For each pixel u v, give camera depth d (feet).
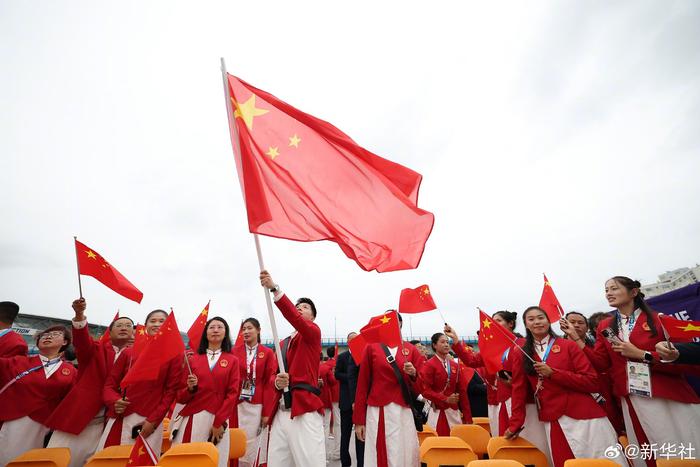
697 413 12.66
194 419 16.60
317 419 13.76
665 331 12.53
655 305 19.62
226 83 14.55
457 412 21.42
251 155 13.10
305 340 14.40
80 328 15.80
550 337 15.07
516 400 14.37
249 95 15.84
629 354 12.89
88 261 16.20
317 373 14.56
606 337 14.29
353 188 14.83
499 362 16.48
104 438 15.46
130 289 16.96
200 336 20.18
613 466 9.74
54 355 17.72
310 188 14.46
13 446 15.56
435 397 20.93
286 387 13.12
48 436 18.71
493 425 22.31
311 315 16.12
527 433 15.14
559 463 13.16
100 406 16.40
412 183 15.51
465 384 21.79
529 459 12.23
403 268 13.34
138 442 11.74
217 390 17.38
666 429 12.52
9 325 18.33
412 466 15.71
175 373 16.52
